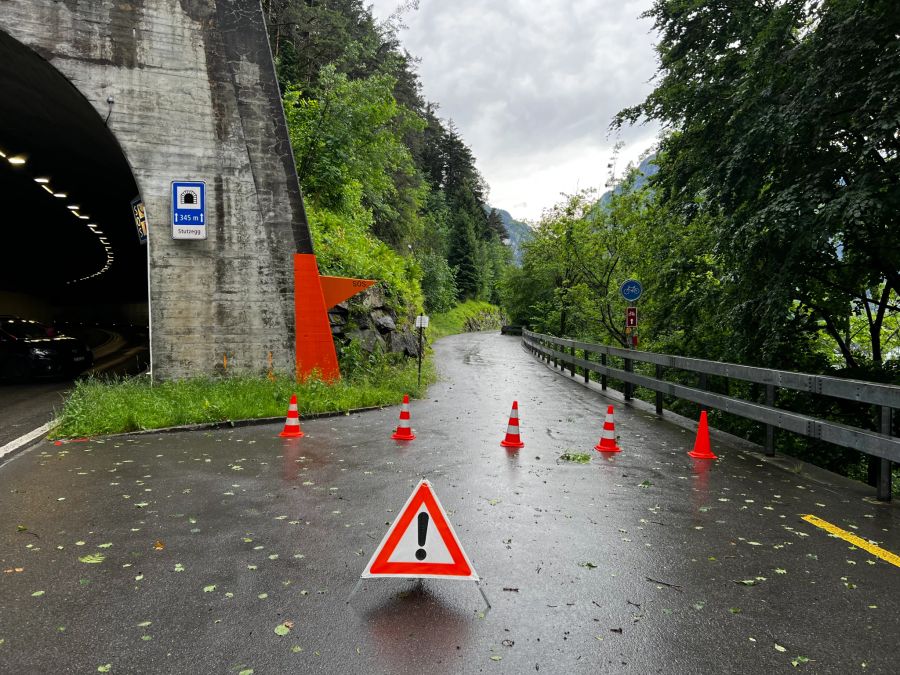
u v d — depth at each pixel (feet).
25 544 14.58
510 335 205.87
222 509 17.43
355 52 84.07
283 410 33.55
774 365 39.04
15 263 141.08
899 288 36.40
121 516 16.72
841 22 28.96
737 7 38.40
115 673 9.20
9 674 9.12
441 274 209.05
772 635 10.62
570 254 101.55
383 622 10.92
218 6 38.75
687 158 42.80
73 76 35.45
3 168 61.05
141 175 37.04
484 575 13.09
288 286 40.16
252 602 11.64
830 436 20.95
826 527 16.44
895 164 28.25
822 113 30.53
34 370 48.75
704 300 47.91
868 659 9.87
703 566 13.73
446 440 28.48
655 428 33.04
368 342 55.77
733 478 21.93
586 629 10.75
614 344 94.22
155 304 37.32
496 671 9.35
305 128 69.92
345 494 19.10
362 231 81.41
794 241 31.86
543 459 24.66
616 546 14.93
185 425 29.99
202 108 38.27
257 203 39.40
